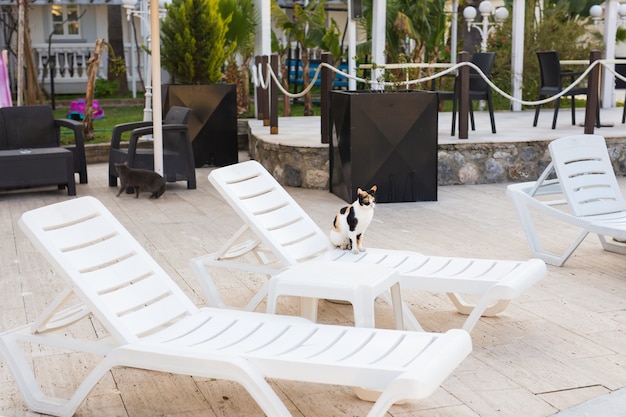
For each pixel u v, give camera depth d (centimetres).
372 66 890
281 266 462
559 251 602
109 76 1950
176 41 1270
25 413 331
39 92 1443
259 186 481
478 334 420
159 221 727
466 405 334
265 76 1204
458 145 912
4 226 709
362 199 451
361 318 340
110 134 1276
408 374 257
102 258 346
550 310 461
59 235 340
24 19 1360
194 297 493
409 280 401
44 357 393
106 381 364
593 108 953
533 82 1495
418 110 795
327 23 2206
